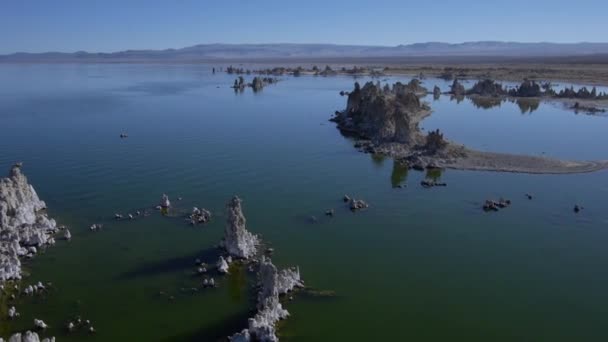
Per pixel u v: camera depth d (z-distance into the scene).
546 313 43.72
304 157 91.81
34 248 54.06
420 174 81.75
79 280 48.69
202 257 52.78
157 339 39.94
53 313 43.53
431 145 92.25
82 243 56.19
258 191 72.88
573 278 49.53
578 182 77.25
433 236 58.62
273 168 84.38
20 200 60.91
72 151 93.75
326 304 44.69
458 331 41.16
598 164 85.88
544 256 53.97
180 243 55.97
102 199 68.75
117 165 84.62
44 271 50.38
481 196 71.38
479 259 53.19
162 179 77.44
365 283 48.25
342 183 77.00
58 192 71.25
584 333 41.06
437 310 44.00
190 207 66.12
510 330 41.38
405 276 49.56
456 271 50.66
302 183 76.81
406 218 63.81
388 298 45.72
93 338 40.09
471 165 85.38
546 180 78.19
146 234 58.22
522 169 83.31
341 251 54.69
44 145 98.56
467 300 45.53
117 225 60.62
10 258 49.56
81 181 76.06
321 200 69.69
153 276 49.28
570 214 65.12
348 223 62.06
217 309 43.97
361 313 43.44
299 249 55.00
